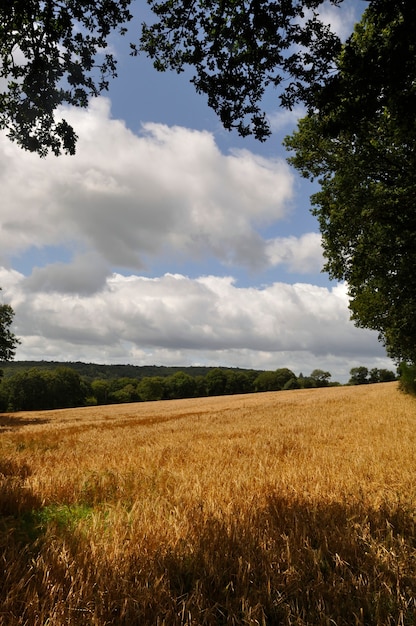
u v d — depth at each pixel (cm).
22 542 399
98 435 1761
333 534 384
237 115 703
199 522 425
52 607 268
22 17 628
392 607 281
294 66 634
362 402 3366
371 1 544
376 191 1477
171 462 849
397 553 354
